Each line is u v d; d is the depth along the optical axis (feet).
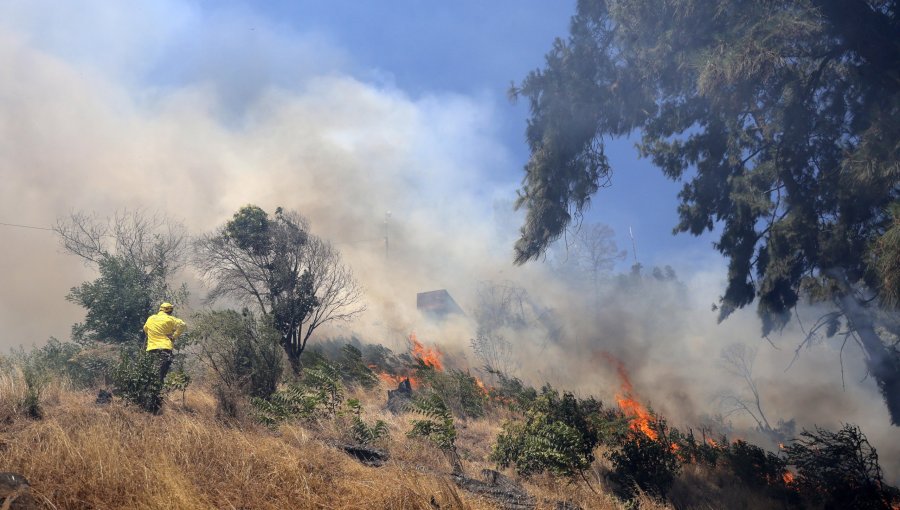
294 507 16.75
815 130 57.77
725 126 66.13
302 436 24.13
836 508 39.01
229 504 16.01
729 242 68.85
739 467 44.88
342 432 28.76
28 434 19.43
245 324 36.55
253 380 34.47
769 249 63.67
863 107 54.19
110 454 16.92
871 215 53.31
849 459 40.32
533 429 33.12
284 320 64.39
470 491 22.67
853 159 44.93
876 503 38.58
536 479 30.81
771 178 66.03
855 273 58.95
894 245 39.52
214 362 34.32
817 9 46.88
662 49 53.31
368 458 24.66
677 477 40.75
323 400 31.30
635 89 58.29
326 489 18.28
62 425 21.21
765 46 45.83
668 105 63.62
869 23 46.83
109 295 49.11
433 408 30.66
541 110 59.36
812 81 55.83
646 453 37.11
